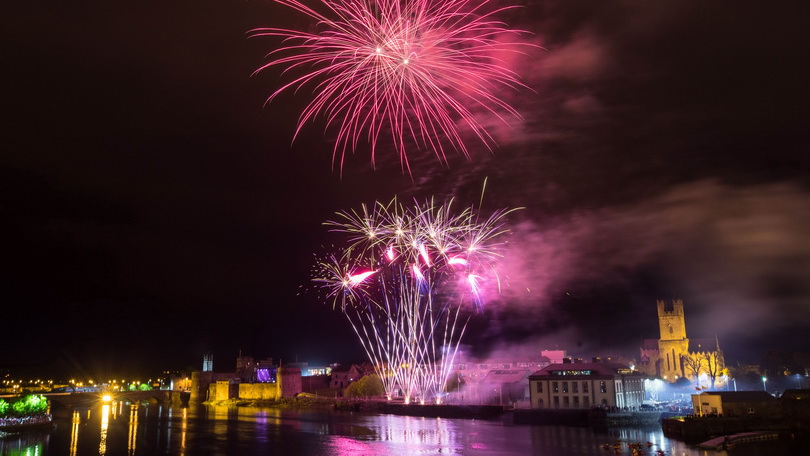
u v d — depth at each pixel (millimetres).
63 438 119625
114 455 97938
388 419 158250
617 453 93500
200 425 146000
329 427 137250
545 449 98000
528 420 142375
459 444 105375
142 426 144125
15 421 130500
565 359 157375
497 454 93938
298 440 114250
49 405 186750
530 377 149000
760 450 92750
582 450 96562
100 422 155875
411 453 96562
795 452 90500
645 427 130250
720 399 114125
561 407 143875
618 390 144125
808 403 109688
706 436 106312
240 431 130875
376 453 97312
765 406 112188
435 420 153625
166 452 101000
